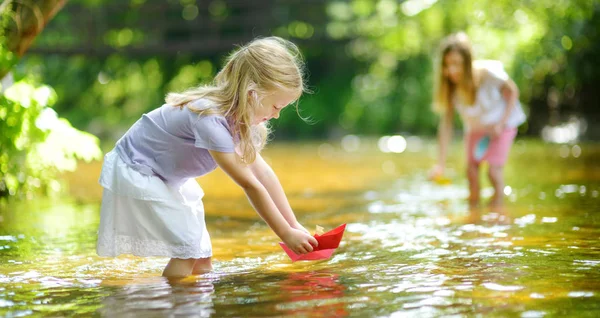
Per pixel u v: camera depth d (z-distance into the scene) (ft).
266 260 9.43
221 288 7.67
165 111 8.87
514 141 39.88
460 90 16.33
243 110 8.47
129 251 8.56
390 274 8.15
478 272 8.09
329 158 32.14
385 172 24.29
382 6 50.37
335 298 7.06
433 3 40.60
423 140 47.52
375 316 6.37
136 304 7.04
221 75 8.83
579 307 6.50
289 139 55.16
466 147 16.74
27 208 15.75
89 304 7.08
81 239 11.46
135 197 8.54
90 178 23.88
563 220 12.04
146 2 65.26
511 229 11.28
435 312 6.45
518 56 37.19
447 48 16.44
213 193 18.57
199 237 8.66
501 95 16.39
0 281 8.27
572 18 33.65
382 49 55.88
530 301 6.74
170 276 8.48
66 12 59.82
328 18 62.80
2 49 15.30
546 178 19.79
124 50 59.31
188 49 60.85
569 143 36.94
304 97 61.41
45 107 17.07
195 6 65.87
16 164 16.78
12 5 16.66
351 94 60.75
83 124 63.00
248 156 8.48
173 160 8.76
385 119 56.80
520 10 35.17
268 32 63.41
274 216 8.55
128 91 67.51
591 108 43.34
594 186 17.39
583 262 8.51
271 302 6.97
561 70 38.65
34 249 10.55
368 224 12.50
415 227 11.94
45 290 7.77
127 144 8.92
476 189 16.61
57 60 64.39
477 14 36.86
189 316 6.55
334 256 9.48
